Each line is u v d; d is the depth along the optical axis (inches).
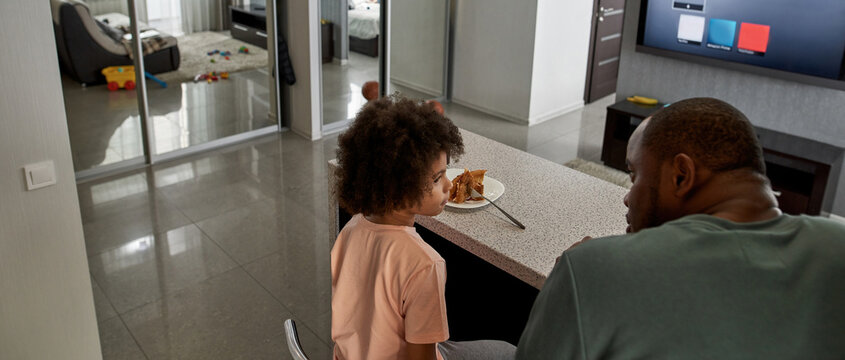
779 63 159.8
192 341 110.3
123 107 174.6
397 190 46.1
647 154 37.9
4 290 80.1
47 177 79.4
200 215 154.6
